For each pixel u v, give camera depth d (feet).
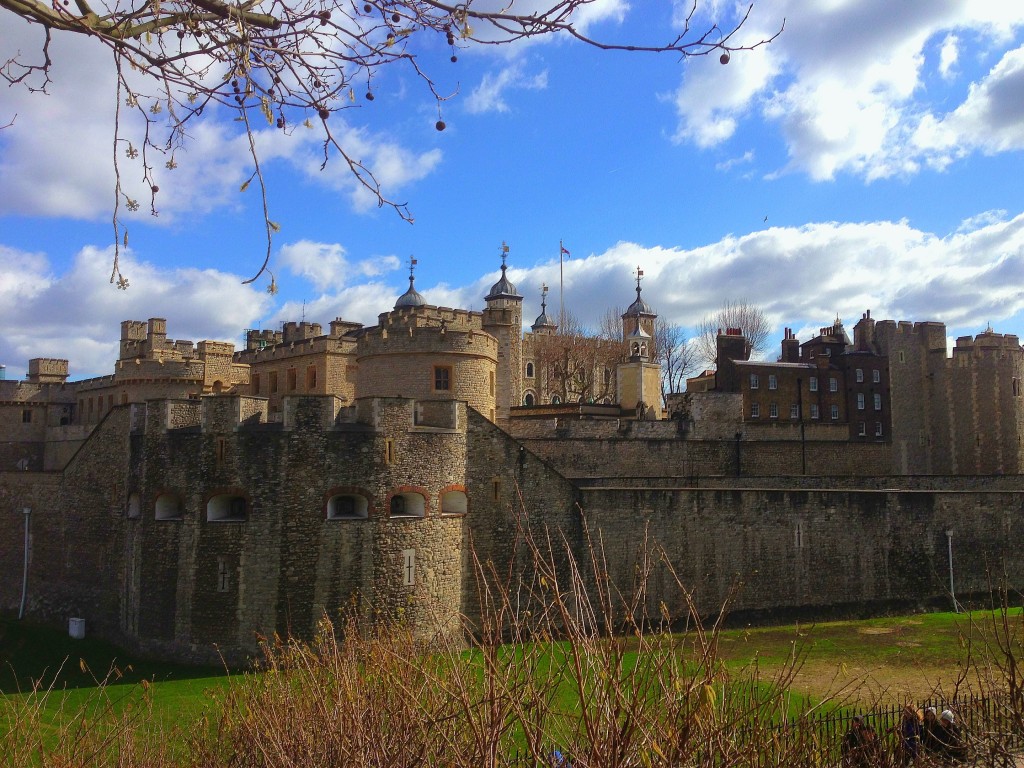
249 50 21.66
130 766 45.32
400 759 28.40
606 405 183.01
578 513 116.47
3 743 46.98
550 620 27.48
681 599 120.16
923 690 84.58
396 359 129.39
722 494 124.16
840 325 221.25
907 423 211.41
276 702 39.68
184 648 100.12
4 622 125.59
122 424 121.70
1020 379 210.18
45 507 133.28
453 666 28.40
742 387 198.39
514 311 262.06
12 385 223.51
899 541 132.98
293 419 100.63
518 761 27.43
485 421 113.19
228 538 99.96
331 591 99.35
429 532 105.19
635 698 22.89
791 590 126.11
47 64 19.62
